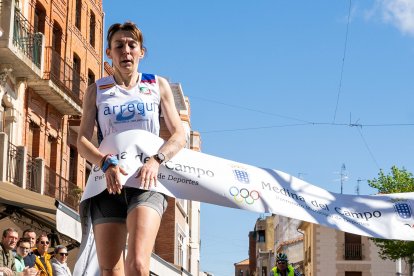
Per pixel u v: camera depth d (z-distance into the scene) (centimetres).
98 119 421
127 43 419
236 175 532
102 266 388
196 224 5325
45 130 2473
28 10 2352
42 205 1334
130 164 398
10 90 2167
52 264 1187
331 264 5288
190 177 474
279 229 7994
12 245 985
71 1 2795
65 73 2630
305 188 616
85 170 2945
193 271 5219
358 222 646
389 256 3775
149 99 421
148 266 365
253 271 11119
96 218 393
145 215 375
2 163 1922
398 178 3547
